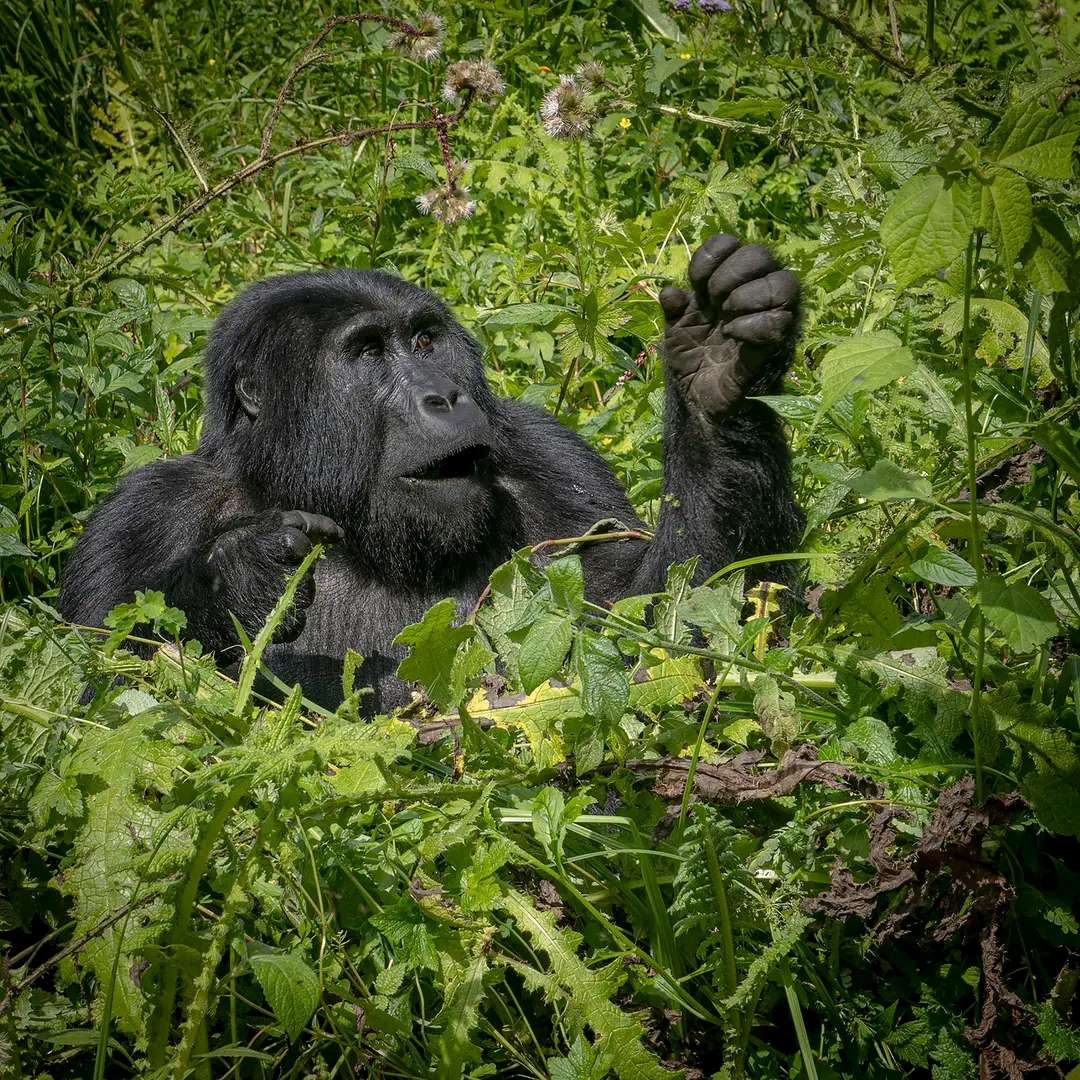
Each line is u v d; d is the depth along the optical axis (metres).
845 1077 3.87
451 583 6.46
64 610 6.12
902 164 3.81
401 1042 3.64
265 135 8.05
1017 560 4.75
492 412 6.73
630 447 7.36
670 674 4.00
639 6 12.03
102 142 12.70
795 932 3.61
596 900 3.91
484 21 12.09
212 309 9.30
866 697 4.05
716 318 4.99
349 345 6.29
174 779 3.68
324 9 13.79
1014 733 3.81
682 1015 3.77
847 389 3.29
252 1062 3.75
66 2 13.79
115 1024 3.64
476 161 9.82
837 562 4.55
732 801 3.87
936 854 3.69
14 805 3.93
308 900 3.59
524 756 4.09
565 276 8.28
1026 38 8.08
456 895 3.47
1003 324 4.58
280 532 5.64
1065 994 3.73
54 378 7.37
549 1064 3.40
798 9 9.98
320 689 6.28
